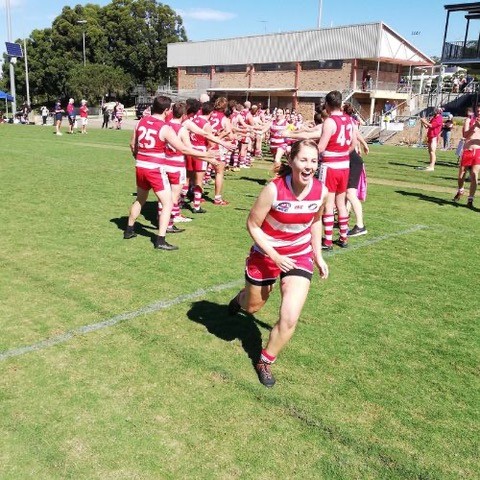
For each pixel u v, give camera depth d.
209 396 3.37
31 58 71.56
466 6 30.70
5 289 5.04
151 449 2.86
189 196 9.94
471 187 10.15
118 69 68.69
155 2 74.56
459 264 6.39
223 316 4.59
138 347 3.97
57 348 3.91
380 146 28.53
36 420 3.07
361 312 4.81
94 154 17.86
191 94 58.50
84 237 7.02
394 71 48.09
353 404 3.35
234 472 2.71
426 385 3.61
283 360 3.87
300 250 3.59
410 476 2.74
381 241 7.42
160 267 5.85
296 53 48.38
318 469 2.76
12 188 10.64
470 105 35.44
